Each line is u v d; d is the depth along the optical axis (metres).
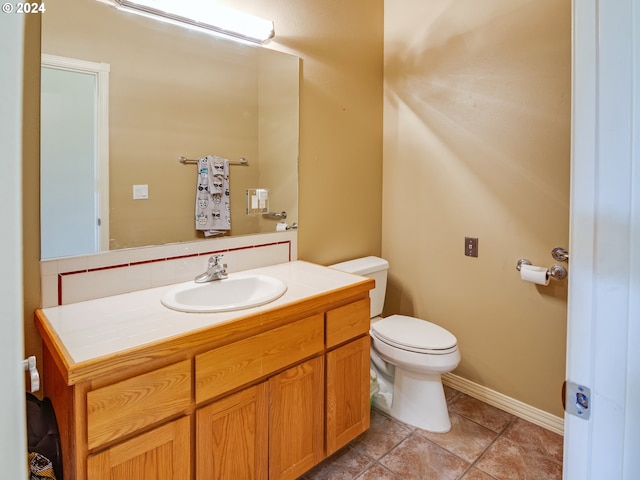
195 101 1.75
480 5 2.07
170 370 1.13
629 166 0.49
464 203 2.22
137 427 1.07
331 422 1.62
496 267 2.12
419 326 2.13
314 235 2.24
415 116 2.41
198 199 1.78
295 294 1.53
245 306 1.37
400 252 2.57
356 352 1.71
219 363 1.24
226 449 1.28
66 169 1.42
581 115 0.53
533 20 1.89
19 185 0.31
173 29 1.66
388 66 2.52
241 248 1.93
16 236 0.31
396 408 2.10
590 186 0.52
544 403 2.00
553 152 1.87
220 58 1.81
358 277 1.80
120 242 1.55
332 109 2.27
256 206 1.99
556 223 1.88
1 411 0.31
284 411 1.45
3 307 0.31
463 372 2.33
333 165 2.30
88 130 1.46
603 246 0.52
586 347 0.54
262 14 1.89
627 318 0.50
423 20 2.32
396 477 1.68
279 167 2.06
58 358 1.03
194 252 1.76
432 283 2.42
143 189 1.61
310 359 1.53
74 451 1.01
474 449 1.85
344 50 2.30
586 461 0.55
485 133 2.10
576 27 0.53
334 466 1.75
